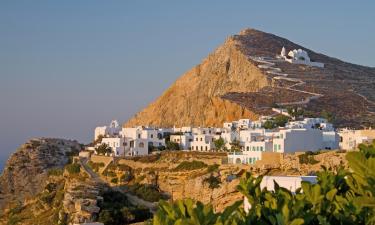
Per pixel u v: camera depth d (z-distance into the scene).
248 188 14.71
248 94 199.62
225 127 160.62
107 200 103.69
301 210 12.46
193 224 11.62
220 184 101.50
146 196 110.88
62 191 118.94
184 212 12.20
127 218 96.38
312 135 116.62
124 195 108.94
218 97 197.38
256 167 103.62
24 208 129.88
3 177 151.00
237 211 13.08
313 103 190.88
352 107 193.38
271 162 106.94
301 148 114.88
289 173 99.50
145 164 122.06
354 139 121.19
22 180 149.50
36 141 158.75
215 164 111.88
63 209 101.00
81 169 131.88
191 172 112.38
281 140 113.12
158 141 147.38
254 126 154.62
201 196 103.31
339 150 104.94
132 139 144.00
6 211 137.75
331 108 187.88
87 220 95.06
